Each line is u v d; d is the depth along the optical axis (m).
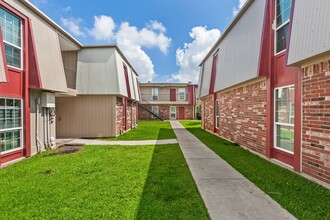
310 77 4.48
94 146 8.88
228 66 9.37
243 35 7.64
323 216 2.88
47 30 8.05
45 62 7.61
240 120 8.62
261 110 6.77
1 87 5.89
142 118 29.47
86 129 12.14
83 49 11.97
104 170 5.21
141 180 4.44
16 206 3.29
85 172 5.07
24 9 6.74
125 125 14.92
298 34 4.36
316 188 3.87
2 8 5.93
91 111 12.17
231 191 3.82
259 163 5.78
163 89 30.41
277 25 6.00
